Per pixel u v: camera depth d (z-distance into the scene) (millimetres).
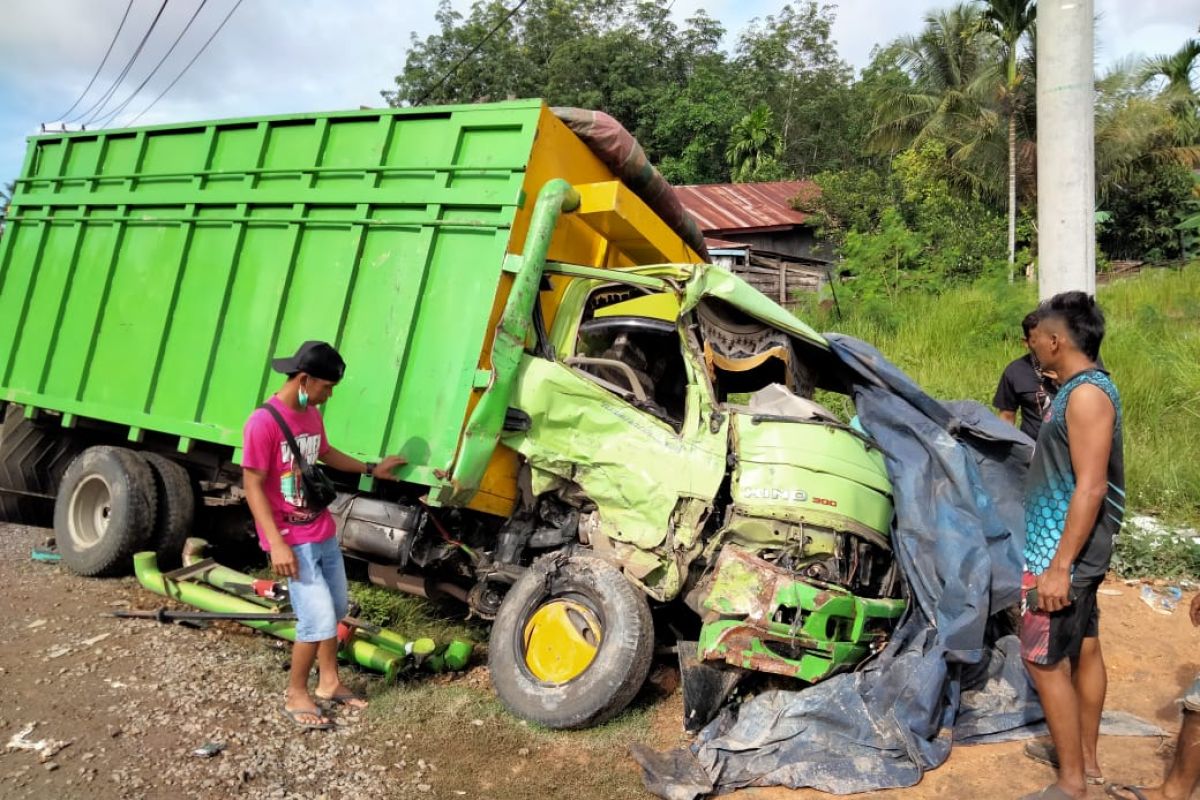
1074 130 6770
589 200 5359
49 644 5152
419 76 38938
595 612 4566
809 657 4340
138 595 6027
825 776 3965
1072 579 3510
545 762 4133
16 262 7547
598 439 4820
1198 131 26234
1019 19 22234
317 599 4348
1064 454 3518
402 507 5191
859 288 16359
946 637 4461
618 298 5691
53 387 6965
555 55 38500
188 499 6469
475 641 5504
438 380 4949
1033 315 3770
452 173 5215
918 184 22703
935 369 11203
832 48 42844
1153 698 4863
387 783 3889
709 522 4676
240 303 5961
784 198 25359
